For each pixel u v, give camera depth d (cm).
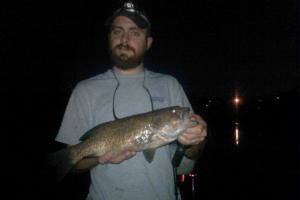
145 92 106
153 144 98
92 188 102
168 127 96
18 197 266
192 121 95
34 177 329
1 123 964
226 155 462
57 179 103
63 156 103
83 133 105
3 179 323
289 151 489
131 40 107
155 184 98
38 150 519
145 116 99
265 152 483
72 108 107
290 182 308
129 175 98
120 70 109
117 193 98
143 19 108
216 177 331
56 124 963
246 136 704
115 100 104
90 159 100
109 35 111
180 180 124
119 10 110
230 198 264
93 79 109
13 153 489
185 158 109
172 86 111
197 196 269
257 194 274
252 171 358
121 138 98
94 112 105
